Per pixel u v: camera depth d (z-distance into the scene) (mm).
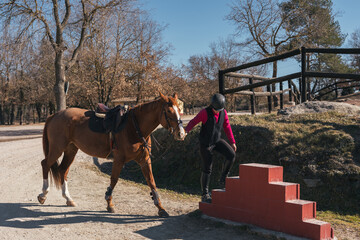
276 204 4293
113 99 27828
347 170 6262
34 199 6418
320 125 7867
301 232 4023
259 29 33844
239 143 8211
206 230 4598
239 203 4758
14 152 13680
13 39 17297
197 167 8828
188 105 60219
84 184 8219
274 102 22469
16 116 75250
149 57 24969
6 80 47562
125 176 9703
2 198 6336
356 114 8547
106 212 5609
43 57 20922
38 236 4238
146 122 5312
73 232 4449
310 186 6449
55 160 6023
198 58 51156
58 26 19094
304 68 9656
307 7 33500
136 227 4754
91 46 23312
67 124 5895
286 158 7121
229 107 51406
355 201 5812
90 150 5766
